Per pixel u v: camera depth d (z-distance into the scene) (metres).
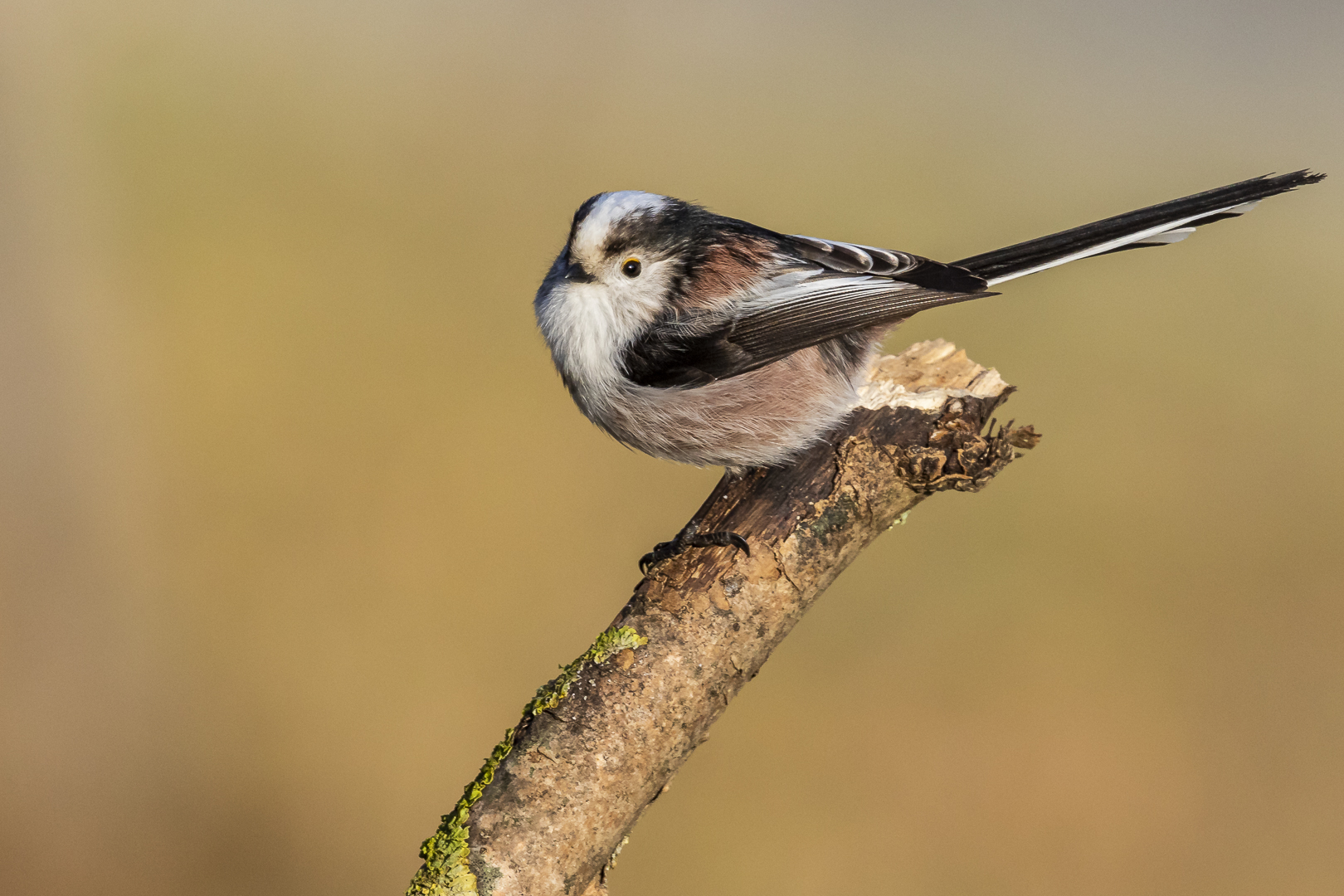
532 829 4.85
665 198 7.77
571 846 4.87
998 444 5.77
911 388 6.49
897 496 5.79
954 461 5.71
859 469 5.77
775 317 7.31
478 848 4.81
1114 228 7.53
